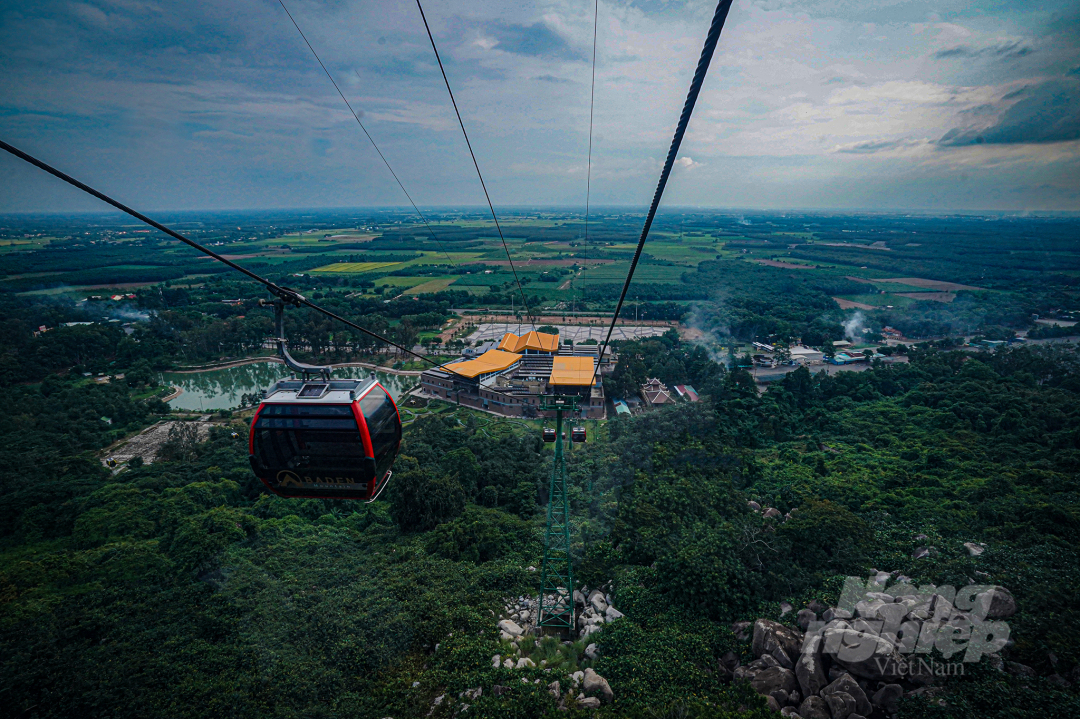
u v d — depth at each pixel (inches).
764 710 921.5
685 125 253.3
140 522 1950.1
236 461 2640.3
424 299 6850.4
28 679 1089.4
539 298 7288.4
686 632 1211.2
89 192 332.5
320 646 1235.2
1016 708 837.2
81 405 3449.8
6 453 2647.6
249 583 1467.8
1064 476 2048.5
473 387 3715.6
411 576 1515.7
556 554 1683.1
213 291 7445.9
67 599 1412.4
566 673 1088.8
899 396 3503.9
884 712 927.0
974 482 2097.7
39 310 5536.4
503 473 2484.0
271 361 4968.0
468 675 1091.3
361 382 660.7
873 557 1433.3
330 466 644.7
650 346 4503.0
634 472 2300.7
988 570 1211.2
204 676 1132.5
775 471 2482.8
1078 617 1005.2
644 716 948.6
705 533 1553.9
